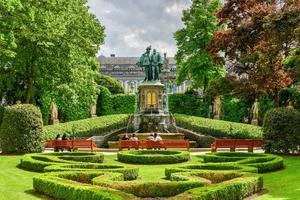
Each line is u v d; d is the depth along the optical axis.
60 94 39.12
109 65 113.19
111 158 27.19
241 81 35.81
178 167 19.06
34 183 15.54
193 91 56.28
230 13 34.00
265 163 20.30
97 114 57.25
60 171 16.91
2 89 39.78
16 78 40.09
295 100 44.28
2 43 28.72
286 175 19.08
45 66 37.53
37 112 28.12
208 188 12.80
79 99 43.56
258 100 48.62
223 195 12.91
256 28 29.05
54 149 30.78
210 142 39.81
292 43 28.09
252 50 31.25
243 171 17.19
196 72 52.50
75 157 23.11
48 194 14.59
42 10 31.67
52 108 43.84
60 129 39.84
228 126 41.78
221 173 16.56
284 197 14.30
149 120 43.41
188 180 15.12
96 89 44.97
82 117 54.09
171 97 55.59
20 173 20.03
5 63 36.47
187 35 53.22
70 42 38.06
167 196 14.50
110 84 69.12
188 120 44.56
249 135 39.44
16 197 14.17
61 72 37.69
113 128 45.00
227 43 32.81
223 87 36.38
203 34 51.91
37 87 41.91
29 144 27.52
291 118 26.94
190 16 53.53
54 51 37.06
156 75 45.69
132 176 18.55
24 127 27.53
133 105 57.19
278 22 23.19
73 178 16.36
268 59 28.17
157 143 30.56
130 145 31.00
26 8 28.94
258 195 14.90
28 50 36.34
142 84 44.84
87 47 41.56
